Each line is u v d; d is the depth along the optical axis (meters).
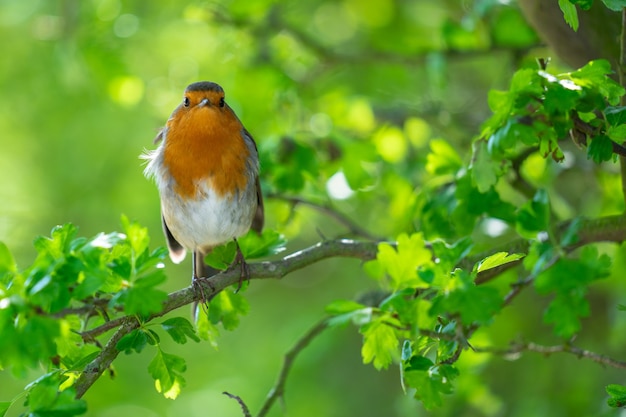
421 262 6.31
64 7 13.45
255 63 13.17
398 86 15.80
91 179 14.87
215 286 7.81
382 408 15.41
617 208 10.26
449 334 6.35
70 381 6.94
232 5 13.05
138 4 14.70
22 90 14.95
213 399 15.45
